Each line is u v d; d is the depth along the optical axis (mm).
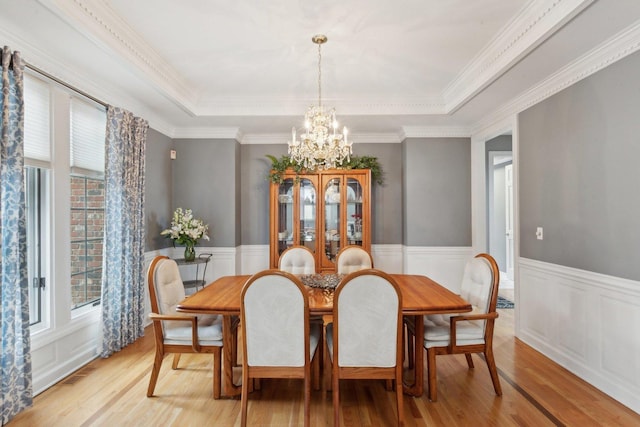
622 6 1916
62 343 2666
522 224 3396
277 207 4508
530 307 3273
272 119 4102
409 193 4543
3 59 2078
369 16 2299
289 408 2244
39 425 2043
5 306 2096
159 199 4164
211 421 2094
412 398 2354
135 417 2129
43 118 2533
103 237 3193
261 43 2654
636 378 2188
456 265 4520
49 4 1874
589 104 2545
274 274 1943
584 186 2602
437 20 2340
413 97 3834
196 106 3893
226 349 2346
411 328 2568
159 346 2359
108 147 3076
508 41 2521
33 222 2564
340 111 3904
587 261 2572
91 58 2578
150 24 2393
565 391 2430
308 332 1979
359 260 3521
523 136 3367
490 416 2131
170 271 2623
